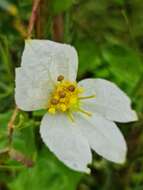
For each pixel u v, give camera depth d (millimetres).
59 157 105
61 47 106
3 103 141
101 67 153
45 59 105
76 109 112
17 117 115
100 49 154
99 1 166
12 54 150
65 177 126
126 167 155
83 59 150
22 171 127
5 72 161
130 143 151
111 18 168
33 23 119
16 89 102
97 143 109
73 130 109
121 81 152
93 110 113
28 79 104
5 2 164
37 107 108
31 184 126
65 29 141
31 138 119
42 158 126
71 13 146
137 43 176
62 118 111
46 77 107
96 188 161
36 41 103
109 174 155
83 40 152
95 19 166
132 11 173
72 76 111
